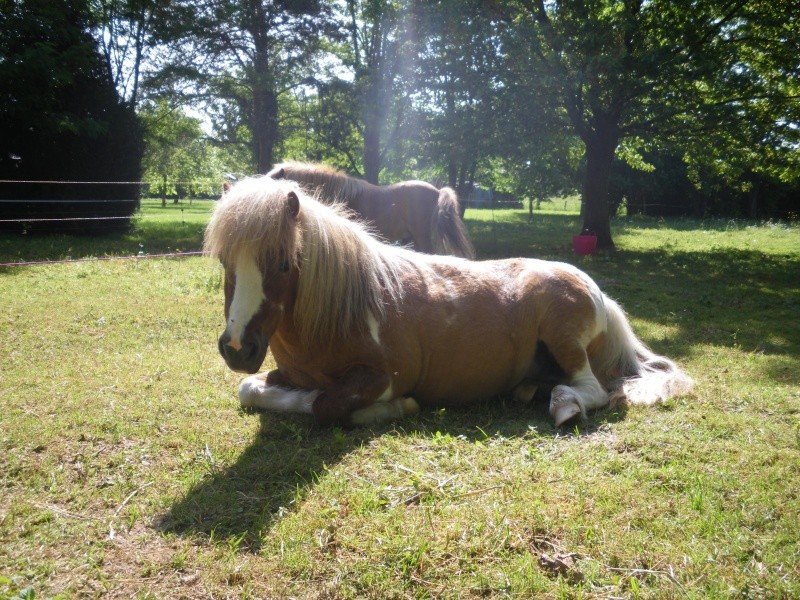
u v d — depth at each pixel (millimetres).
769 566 2305
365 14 20781
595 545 2432
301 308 3568
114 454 3277
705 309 8609
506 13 15844
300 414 3918
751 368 5367
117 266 10672
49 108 16328
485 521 2574
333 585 2178
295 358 3779
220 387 4496
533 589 2164
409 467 3141
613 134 16047
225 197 3352
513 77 14961
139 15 20047
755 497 2820
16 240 14555
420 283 4121
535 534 2514
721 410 4172
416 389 4133
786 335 6910
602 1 14016
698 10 13562
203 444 3447
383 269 3969
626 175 35531
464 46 15078
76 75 17562
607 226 17078
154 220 25656
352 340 3721
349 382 3691
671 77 13547
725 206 36406
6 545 2408
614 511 2701
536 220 30266
